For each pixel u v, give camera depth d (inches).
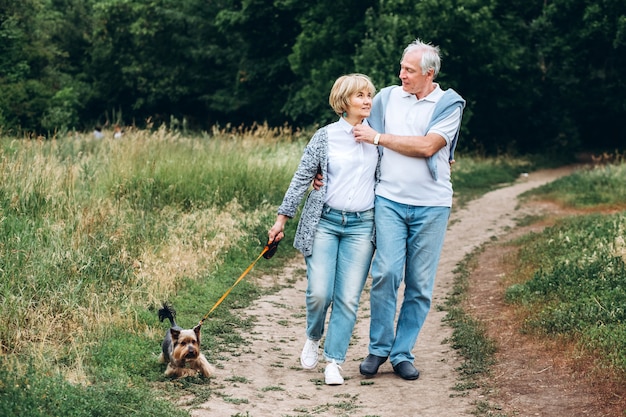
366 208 229.8
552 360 238.1
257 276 391.9
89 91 1704.0
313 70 1159.6
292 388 228.5
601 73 1348.4
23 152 418.6
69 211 350.6
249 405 209.6
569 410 200.4
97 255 314.2
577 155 1514.5
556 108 1483.8
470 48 1106.7
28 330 240.7
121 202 414.9
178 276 335.9
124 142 536.7
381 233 230.7
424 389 226.4
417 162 228.4
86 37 1761.8
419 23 1038.4
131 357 236.4
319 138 228.1
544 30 1325.0
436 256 235.3
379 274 231.5
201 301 323.0
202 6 1610.5
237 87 1531.7
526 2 1320.1
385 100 233.9
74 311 258.7
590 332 243.0
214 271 366.3
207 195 472.4
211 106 1563.7
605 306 267.0
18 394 181.8
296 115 1341.0
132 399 198.1
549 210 655.1
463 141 1286.9
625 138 1598.2
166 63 1657.2
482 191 853.8
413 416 203.8
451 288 375.2
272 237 232.2
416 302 238.2
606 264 320.8
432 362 256.1
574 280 309.4
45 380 196.4
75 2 1860.2
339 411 207.8
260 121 1589.6
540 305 292.8
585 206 646.5
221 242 397.7
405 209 230.7
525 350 253.1
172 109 1715.1
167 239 374.9
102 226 345.1
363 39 1147.3
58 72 1643.7
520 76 1306.6
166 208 433.7
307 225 228.2
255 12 1405.0
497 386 224.4
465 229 569.6
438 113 227.0
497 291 346.3
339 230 229.0
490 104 1311.5
